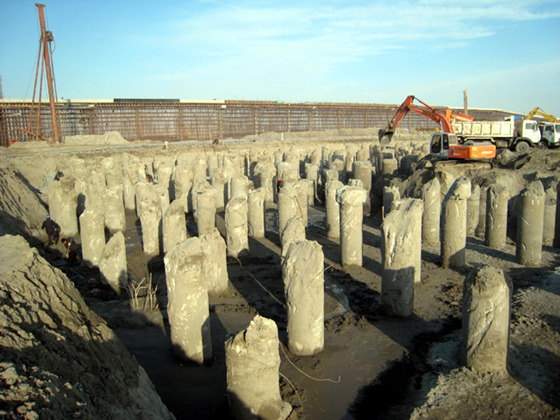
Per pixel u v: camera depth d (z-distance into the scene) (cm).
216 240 1185
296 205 1597
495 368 740
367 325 1009
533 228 1313
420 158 2578
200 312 818
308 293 852
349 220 1377
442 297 1152
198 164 2603
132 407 535
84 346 563
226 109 6106
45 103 4756
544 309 990
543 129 2842
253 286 1262
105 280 1220
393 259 1029
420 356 866
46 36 4250
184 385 757
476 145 2253
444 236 1355
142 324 995
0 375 418
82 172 2366
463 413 657
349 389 764
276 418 655
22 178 2675
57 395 438
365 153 2930
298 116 6856
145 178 2620
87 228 1419
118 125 5412
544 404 668
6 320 491
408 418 659
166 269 829
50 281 636
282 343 925
